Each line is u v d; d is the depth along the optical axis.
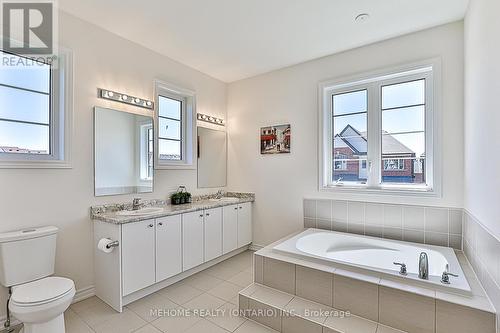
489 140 1.63
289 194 3.52
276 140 3.63
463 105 2.39
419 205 2.62
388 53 2.78
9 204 2.00
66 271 2.31
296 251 2.33
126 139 2.80
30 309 1.55
